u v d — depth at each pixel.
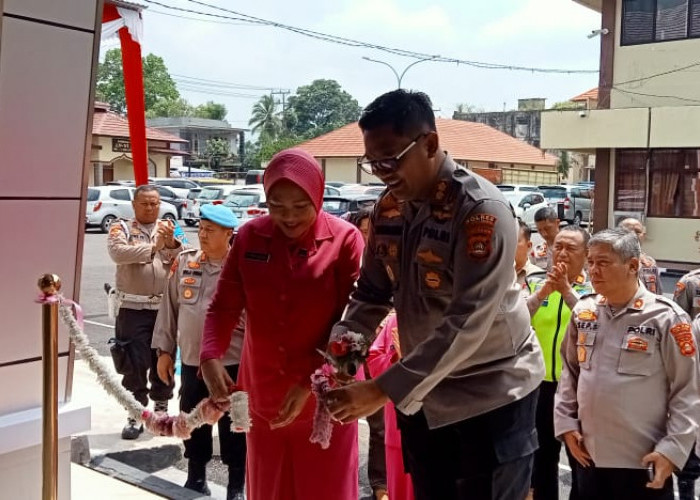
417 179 2.06
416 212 2.16
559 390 3.21
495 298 1.99
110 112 33.59
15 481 3.02
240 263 2.73
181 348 4.17
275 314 2.69
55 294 2.68
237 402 2.52
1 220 2.81
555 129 17.86
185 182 29.72
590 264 2.98
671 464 2.76
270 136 70.12
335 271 2.71
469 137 39.88
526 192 24.00
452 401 2.19
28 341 2.98
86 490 3.87
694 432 2.77
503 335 2.17
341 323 2.42
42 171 2.90
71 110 2.95
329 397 2.00
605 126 17.16
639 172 17.27
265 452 2.79
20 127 2.80
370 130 2.01
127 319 4.96
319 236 2.71
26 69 2.78
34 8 2.76
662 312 2.89
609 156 17.59
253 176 33.53
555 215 5.77
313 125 74.88
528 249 3.97
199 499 3.90
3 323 2.89
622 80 17.39
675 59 16.62
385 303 2.43
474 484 2.21
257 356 2.76
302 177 2.52
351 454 2.83
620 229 3.02
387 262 2.25
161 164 36.16
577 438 3.05
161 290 4.96
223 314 2.79
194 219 23.88
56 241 3.00
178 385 6.31
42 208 2.93
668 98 16.83
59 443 3.13
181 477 4.50
